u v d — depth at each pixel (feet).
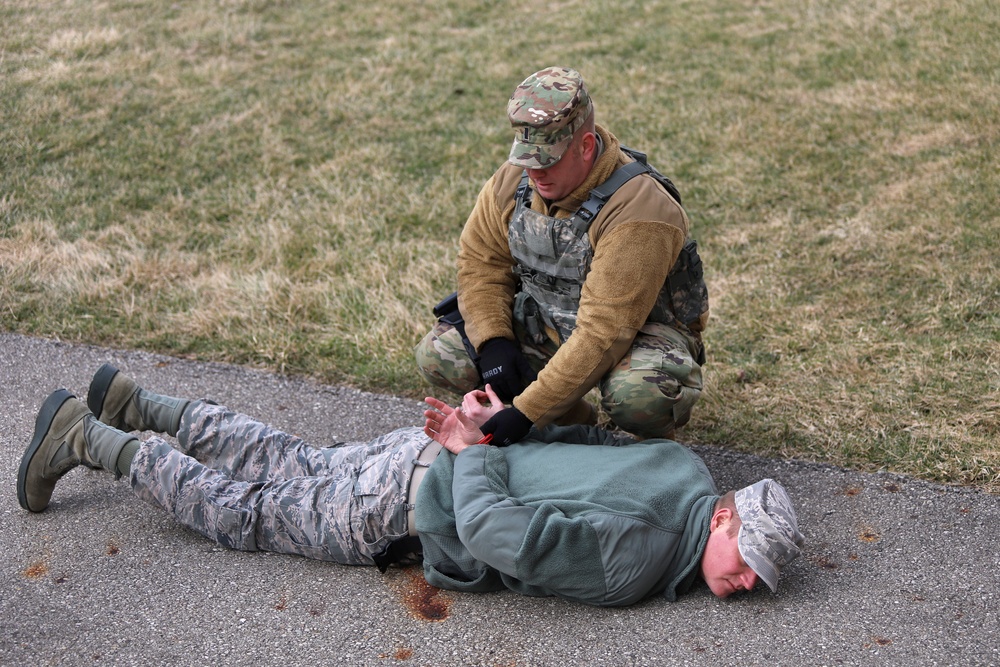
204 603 8.66
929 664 7.76
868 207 16.85
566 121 8.62
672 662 7.86
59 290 14.88
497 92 22.81
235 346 13.52
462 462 8.64
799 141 19.61
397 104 22.26
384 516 8.73
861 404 11.60
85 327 13.99
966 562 9.02
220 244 16.56
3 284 15.01
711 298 14.47
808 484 10.36
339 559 9.04
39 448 9.49
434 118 21.58
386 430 11.73
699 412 11.71
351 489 8.90
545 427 9.81
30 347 13.53
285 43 25.80
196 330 13.91
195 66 24.13
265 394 12.49
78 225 17.06
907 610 8.40
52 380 12.76
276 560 9.20
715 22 26.48
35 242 16.33
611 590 8.22
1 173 18.83
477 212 10.21
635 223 8.93
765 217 16.98
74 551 9.34
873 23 25.11
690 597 8.60
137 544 9.44
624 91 22.43
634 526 8.21
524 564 8.05
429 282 15.08
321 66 24.30
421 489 8.59
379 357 13.21
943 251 15.15
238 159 19.72
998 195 16.66
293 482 9.23
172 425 9.96
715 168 18.76
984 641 8.00
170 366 13.11
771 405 11.78
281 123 21.27
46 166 19.10
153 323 14.15
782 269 15.17
